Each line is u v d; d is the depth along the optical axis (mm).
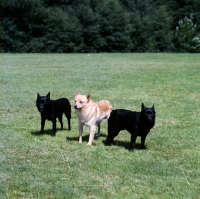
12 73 23516
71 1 61688
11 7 55469
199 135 9648
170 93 16156
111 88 17453
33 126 10461
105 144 8797
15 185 6242
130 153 8070
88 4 60406
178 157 7875
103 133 9891
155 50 59094
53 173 6809
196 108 13102
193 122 11102
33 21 56250
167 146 8695
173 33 59531
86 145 8617
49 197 5883
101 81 19828
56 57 41594
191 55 43875
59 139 9109
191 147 8641
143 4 64750
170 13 63312
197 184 6438
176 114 12148
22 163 7340
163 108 13078
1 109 12672
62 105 9648
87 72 24375
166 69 26312
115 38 57844
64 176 6676
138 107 13227
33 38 55938
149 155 7945
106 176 6715
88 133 9820
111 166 7203
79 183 6383
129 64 31188
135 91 16625
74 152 8070
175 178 6656
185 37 57750
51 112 9219
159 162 7465
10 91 16375
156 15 59406
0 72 24094
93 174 6793
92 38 57156
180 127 10547
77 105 8422
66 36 55969
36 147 8414
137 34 58906
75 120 11297
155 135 9672
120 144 8836
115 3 58781
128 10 63812
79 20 57594
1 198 5809
